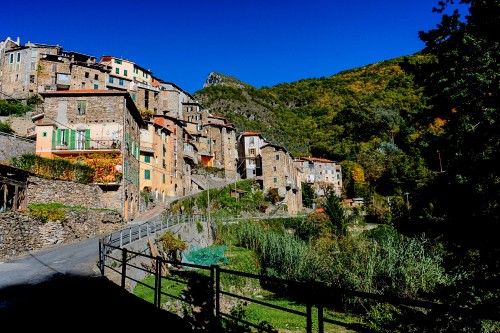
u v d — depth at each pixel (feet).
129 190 115.85
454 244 24.25
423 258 78.02
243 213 207.10
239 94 621.72
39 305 29.50
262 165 270.26
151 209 143.54
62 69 241.14
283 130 502.79
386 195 286.46
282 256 116.98
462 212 23.15
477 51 22.88
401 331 25.25
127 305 29.43
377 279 86.79
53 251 64.49
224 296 88.33
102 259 45.44
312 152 429.38
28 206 73.97
